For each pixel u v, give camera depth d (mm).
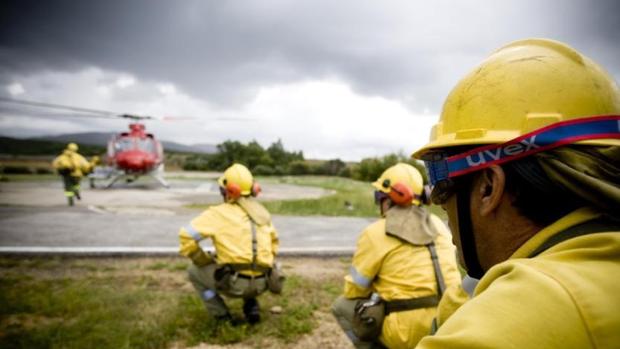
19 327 3869
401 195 2619
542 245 714
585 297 565
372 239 2609
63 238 7598
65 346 3494
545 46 872
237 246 3748
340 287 5312
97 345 3512
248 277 3773
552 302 569
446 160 870
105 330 3779
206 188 23625
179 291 5012
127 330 3789
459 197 872
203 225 3822
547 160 712
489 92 854
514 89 822
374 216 12117
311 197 18828
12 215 10328
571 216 711
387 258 2533
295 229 9391
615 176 694
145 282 5352
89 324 3902
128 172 21766
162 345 3646
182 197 17156
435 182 924
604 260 617
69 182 13094
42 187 21969
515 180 763
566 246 663
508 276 650
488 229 832
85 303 4461
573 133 708
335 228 9688
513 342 553
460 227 874
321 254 6914
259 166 59656
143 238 7789
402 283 2469
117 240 7539
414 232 2541
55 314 4246
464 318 625
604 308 554
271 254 3945
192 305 4480
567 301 564
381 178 2906
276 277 3898
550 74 807
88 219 9969
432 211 12414
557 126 715
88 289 4941
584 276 595
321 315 4414
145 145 22000
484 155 799
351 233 9023
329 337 3914
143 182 29312
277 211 12461
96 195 17438
